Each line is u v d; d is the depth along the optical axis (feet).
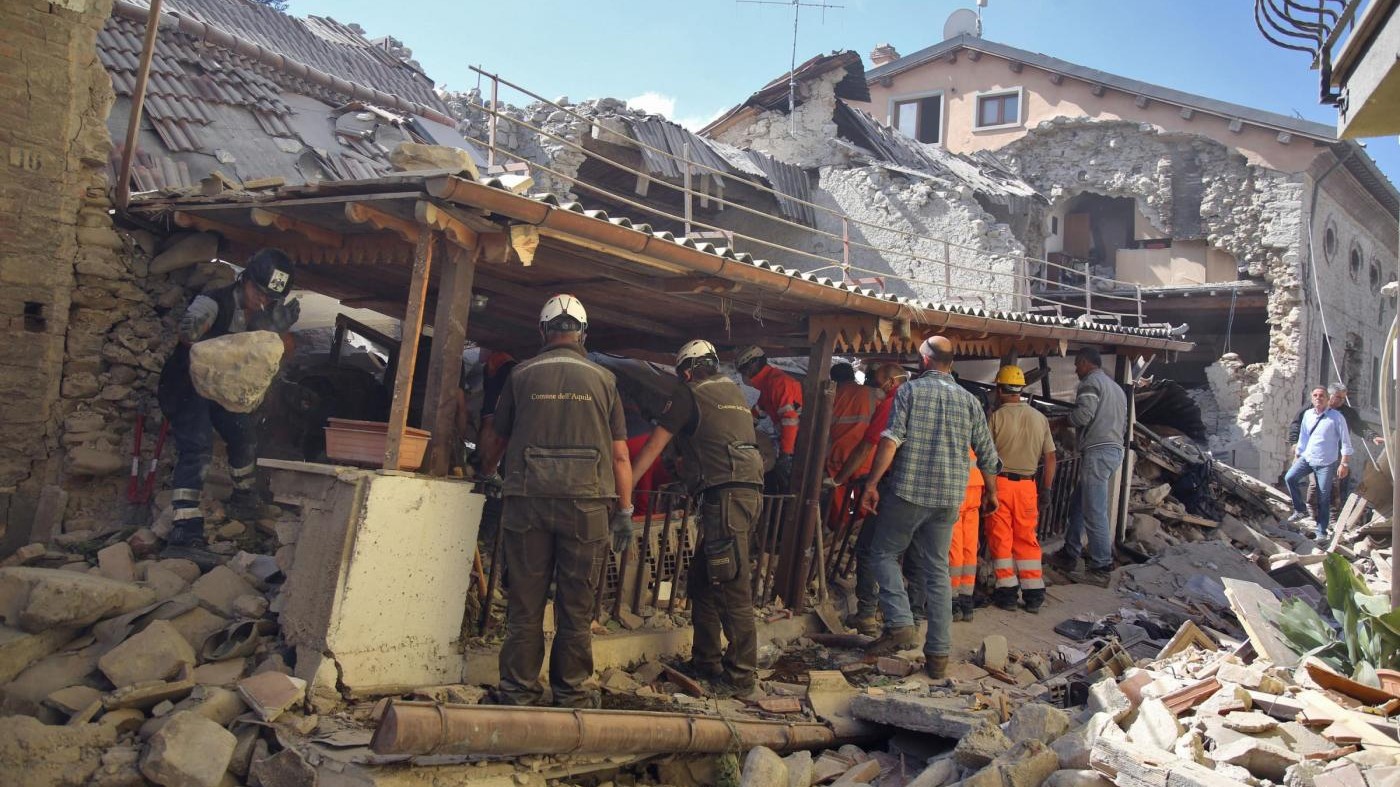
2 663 12.27
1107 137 74.13
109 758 10.66
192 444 17.16
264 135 28.94
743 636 16.19
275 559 15.10
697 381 16.52
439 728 10.59
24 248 17.31
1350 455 37.32
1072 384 37.96
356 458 14.11
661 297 19.97
